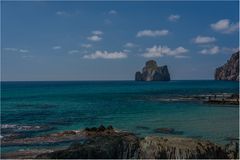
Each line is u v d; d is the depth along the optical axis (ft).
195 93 417.90
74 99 335.67
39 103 286.87
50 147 107.55
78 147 83.61
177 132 136.56
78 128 147.95
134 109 229.45
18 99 339.16
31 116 192.03
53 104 276.21
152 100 310.65
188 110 222.69
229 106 249.75
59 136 125.29
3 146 108.68
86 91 520.83
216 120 172.55
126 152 80.89
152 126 151.74
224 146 89.97
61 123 163.53
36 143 113.70
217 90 486.38
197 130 140.77
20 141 116.88
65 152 80.48
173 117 184.55
